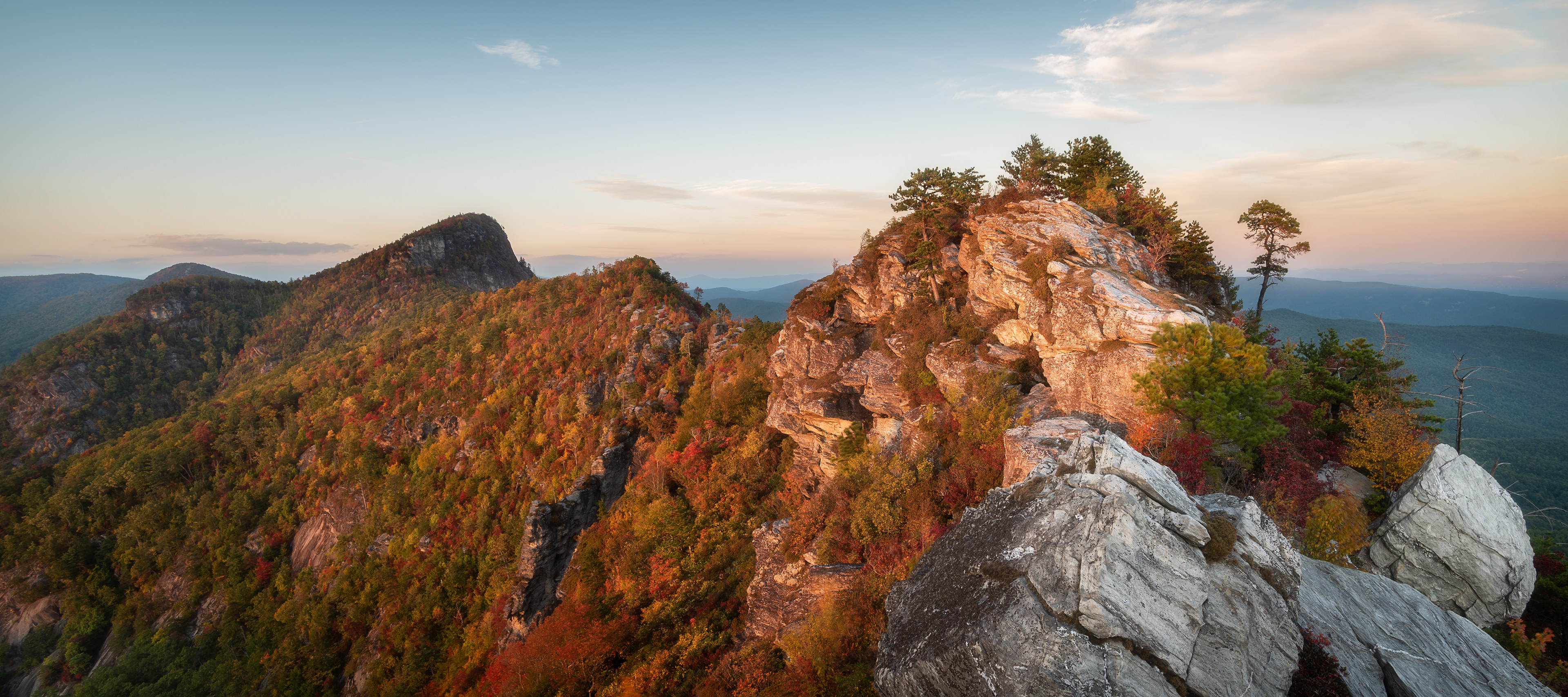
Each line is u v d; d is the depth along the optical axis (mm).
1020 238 50594
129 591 126688
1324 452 35031
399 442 131500
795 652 35094
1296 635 15500
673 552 59875
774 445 70438
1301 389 38656
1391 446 31406
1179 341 31078
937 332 52688
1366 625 19047
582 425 110688
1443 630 19672
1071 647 13922
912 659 16531
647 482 76750
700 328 129125
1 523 146000
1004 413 40531
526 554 80188
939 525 36969
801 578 41688
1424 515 26109
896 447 49031
